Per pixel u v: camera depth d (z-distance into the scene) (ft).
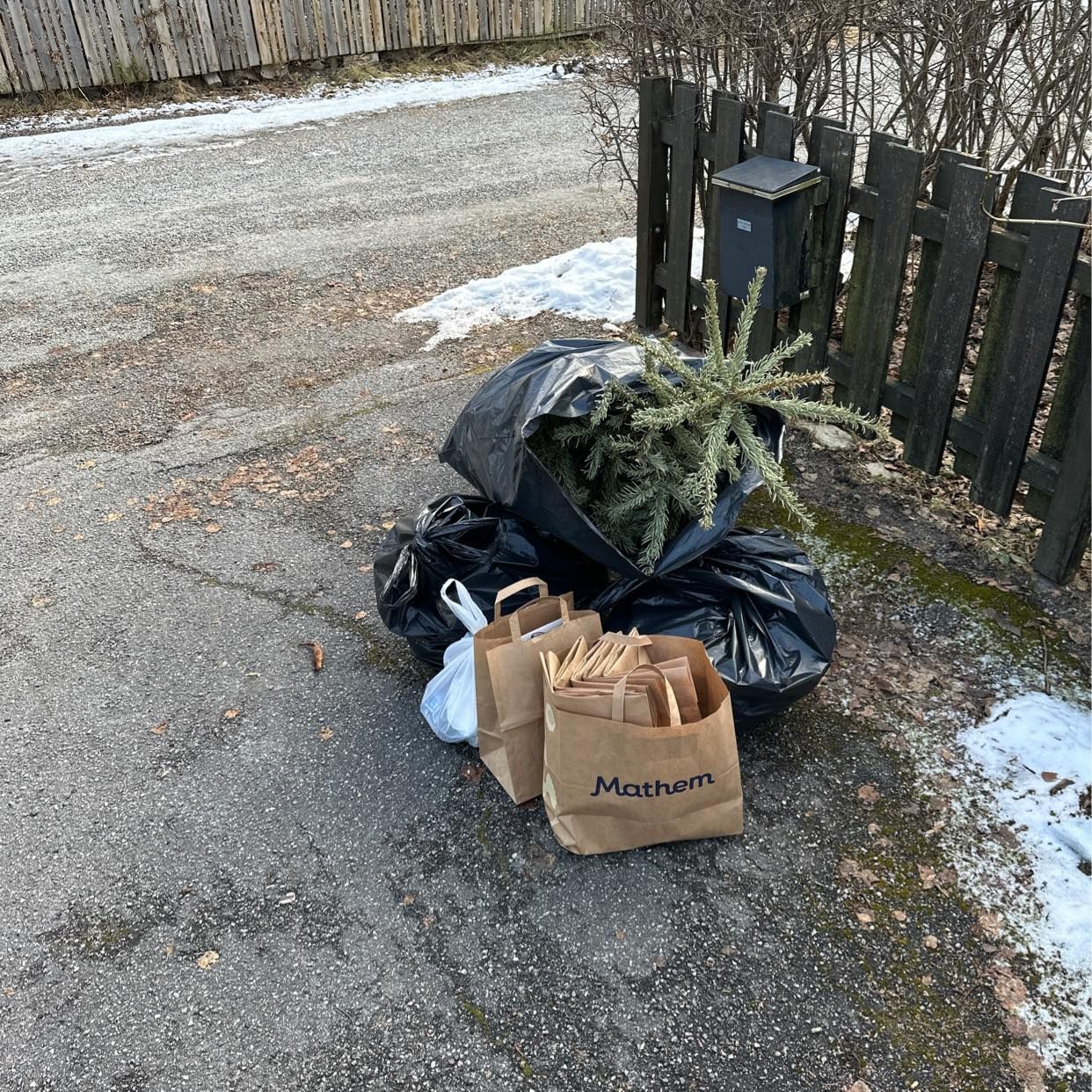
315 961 7.02
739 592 8.43
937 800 7.98
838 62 16.69
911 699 8.94
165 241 21.57
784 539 9.29
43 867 7.82
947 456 12.41
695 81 16.20
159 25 32.45
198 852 7.89
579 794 7.25
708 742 6.98
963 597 10.03
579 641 7.54
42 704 9.47
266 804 8.29
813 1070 6.23
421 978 6.87
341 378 15.46
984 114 15.21
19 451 13.87
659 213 14.75
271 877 7.66
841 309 15.31
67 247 21.39
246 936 7.21
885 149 10.68
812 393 12.97
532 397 8.80
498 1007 6.66
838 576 10.46
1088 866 7.38
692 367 9.74
